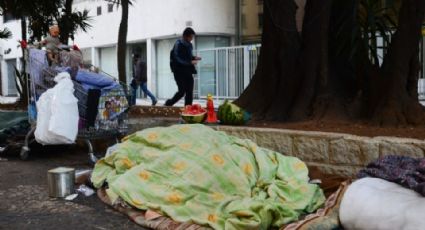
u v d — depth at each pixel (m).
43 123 6.23
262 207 4.02
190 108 6.73
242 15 18.44
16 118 8.34
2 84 29.92
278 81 7.42
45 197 5.27
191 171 4.77
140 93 21.11
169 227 4.13
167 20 19.48
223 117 6.63
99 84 6.80
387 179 4.14
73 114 6.29
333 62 7.42
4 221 4.48
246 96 7.72
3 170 6.65
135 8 20.80
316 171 5.47
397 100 6.34
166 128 5.51
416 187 3.77
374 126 6.24
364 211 3.67
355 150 5.29
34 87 7.01
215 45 18.64
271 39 7.52
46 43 7.48
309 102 7.00
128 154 5.32
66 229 4.28
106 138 7.24
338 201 4.09
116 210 4.75
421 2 6.45
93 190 5.39
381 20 7.29
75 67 6.96
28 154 7.32
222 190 4.66
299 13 12.85
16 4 12.41
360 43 7.16
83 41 24.05
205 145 5.07
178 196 4.56
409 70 6.66
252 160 5.05
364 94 7.01
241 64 15.60
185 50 10.27
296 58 7.36
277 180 4.83
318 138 5.57
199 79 16.78
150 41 20.42
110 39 22.41
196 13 18.47
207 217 4.22
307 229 3.73
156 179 4.82
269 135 5.97
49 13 12.88
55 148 7.80
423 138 5.26
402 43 6.46
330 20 7.50
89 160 7.12
